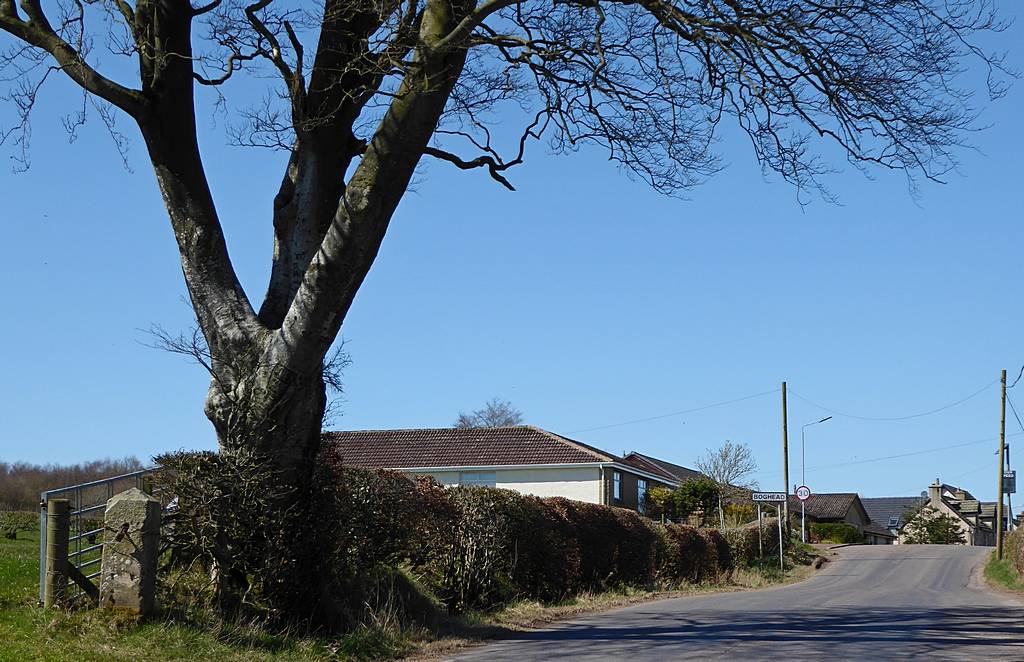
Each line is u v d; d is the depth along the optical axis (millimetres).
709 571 33531
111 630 10227
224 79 13758
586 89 13344
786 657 11672
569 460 46250
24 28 12172
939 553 49906
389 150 11391
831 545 60188
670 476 56625
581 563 23359
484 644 13852
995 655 11914
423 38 11211
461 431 50719
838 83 12258
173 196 12711
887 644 13078
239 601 11914
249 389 12266
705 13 11945
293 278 13320
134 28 12383
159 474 11953
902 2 11883
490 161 13945
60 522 10812
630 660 11477
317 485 12750
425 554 17078
